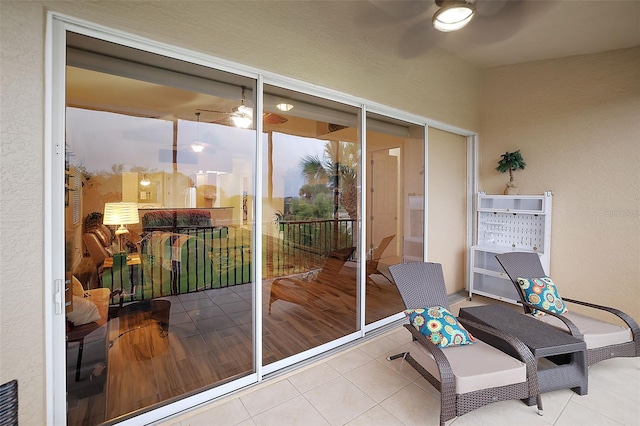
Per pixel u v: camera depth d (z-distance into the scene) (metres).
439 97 3.72
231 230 3.09
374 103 3.02
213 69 2.12
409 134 3.69
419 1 2.79
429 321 2.18
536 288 2.74
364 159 3.14
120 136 3.90
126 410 1.85
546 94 3.77
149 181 4.25
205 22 1.96
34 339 1.47
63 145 1.60
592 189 3.43
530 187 3.92
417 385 2.23
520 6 2.65
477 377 1.73
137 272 3.01
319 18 2.55
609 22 2.80
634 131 3.16
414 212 3.81
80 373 1.83
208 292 2.88
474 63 4.12
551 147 3.74
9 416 0.94
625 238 3.22
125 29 1.69
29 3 1.43
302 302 3.58
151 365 2.33
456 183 4.38
